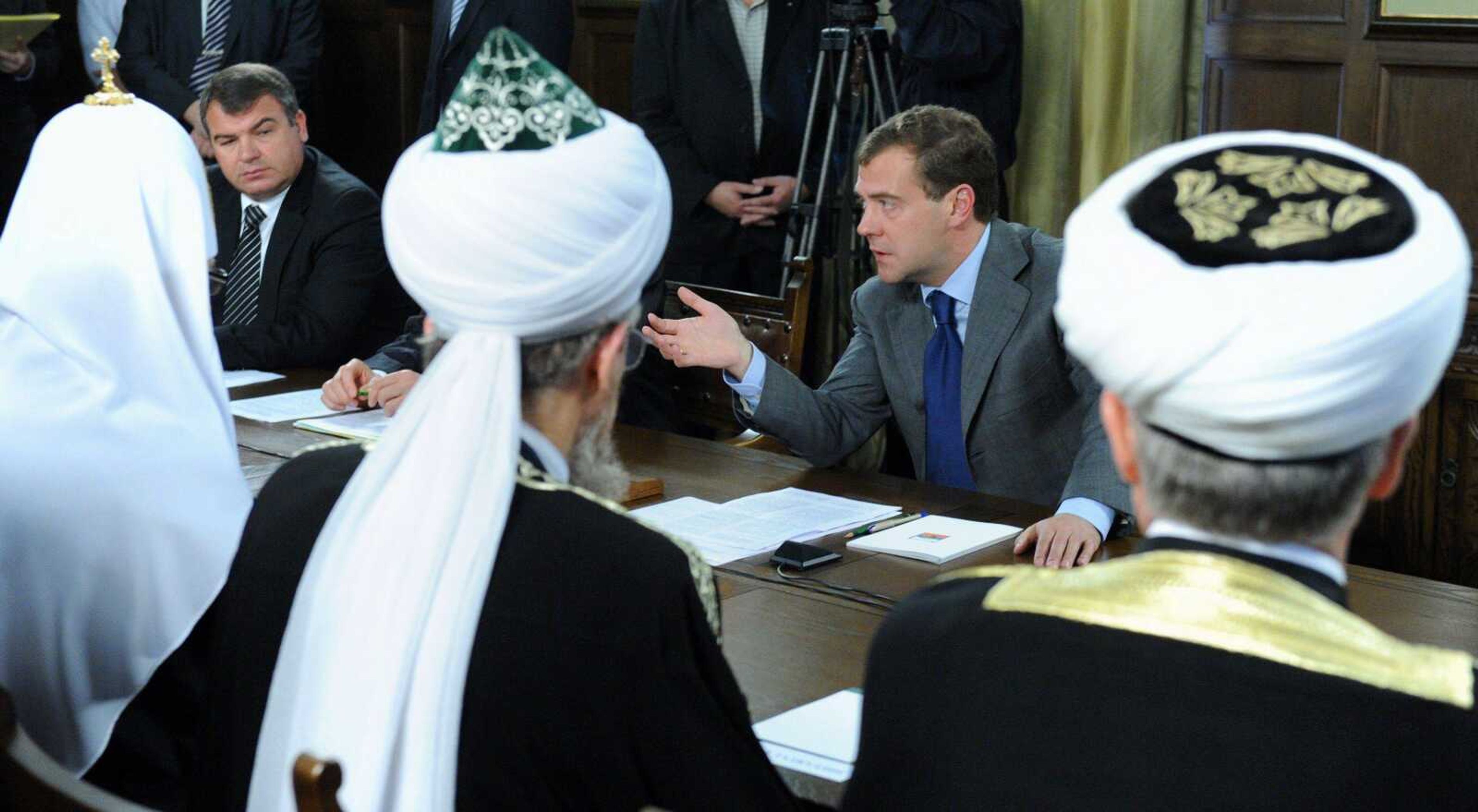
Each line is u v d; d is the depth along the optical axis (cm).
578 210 150
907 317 363
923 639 125
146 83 674
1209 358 106
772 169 566
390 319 495
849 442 357
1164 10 522
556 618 147
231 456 248
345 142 804
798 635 240
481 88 153
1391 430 112
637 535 153
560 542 150
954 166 338
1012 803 116
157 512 237
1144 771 112
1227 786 109
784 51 560
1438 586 267
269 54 684
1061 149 556
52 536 233
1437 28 462
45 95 812
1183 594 115
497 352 152
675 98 568
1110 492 289
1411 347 105
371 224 470
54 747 238
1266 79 499
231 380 434
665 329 348
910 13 502
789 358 416
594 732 147
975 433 352
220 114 454
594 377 161
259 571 163
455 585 148
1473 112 462
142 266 244
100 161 244
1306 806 107
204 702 169
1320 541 115
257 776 155
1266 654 111
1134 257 109
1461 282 108
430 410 153
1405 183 113
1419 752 107
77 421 237
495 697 147
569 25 617
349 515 154
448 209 150
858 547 286
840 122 552
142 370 244
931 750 121
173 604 238
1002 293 346
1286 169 117
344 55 793
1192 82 532
